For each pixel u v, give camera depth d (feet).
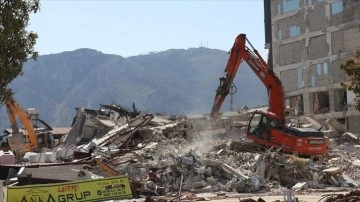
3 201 47.32
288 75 259.80
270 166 99.40
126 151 120.88
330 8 241.14
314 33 247.91
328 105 248.52
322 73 244.42
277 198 74.54
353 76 68.59
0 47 39.83
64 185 49.88
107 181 51.83
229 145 118.62
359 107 70.38
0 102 41.29
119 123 156.35
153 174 94.22
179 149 122.52
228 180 94.68
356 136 180.96
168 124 146.61
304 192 86.38
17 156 155.74
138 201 73.10
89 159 109.19
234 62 113.60
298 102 249.34
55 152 130.52
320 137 109.50
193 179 94.32
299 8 254.47
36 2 42.37
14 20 40.45
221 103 113.80
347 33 234.79
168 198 77.92
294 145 107.65
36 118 177.78
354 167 114.32
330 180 99.66
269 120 110.93
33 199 48.44
